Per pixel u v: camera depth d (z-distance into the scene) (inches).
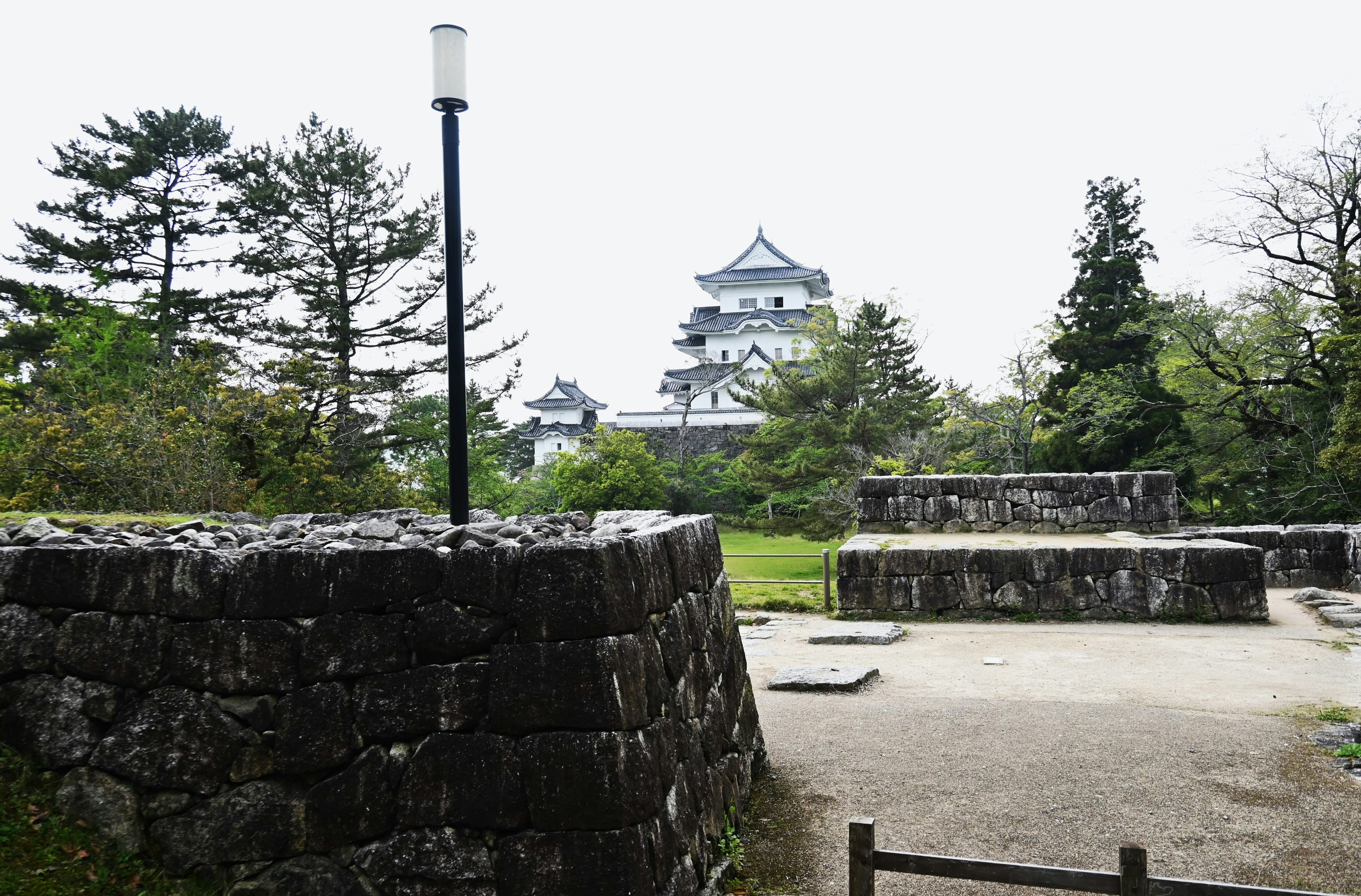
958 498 505.4
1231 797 176.2
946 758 204.2
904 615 419.2
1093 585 399.5
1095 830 162.4
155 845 124.8
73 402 720.3
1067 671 297.4
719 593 185.8
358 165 1018.7
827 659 332.2
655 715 125.6
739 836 163.0
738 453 1573.6
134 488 553.0
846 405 1086.4
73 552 133.6
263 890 120.3
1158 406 899.4
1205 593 386.3
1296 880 141.4
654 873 115.0
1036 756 203.5
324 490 756.0
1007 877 101.4
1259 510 843.4
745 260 2250.2
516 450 2402.8
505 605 119.3
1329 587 460.4
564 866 111.4
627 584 122.3
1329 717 228.5
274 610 126.5
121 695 129.1
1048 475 497.0
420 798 117.7
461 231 167.0
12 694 131.3
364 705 122.0
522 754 115.3
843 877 148.5
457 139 168.1
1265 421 836.0
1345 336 718.5
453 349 165.3
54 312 1024.2
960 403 1027.9
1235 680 277.1
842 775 195.6
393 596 123.5
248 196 1026.7
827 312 1229.7
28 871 119.0
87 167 1043.3
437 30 165.9
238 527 184.2
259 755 124.2
